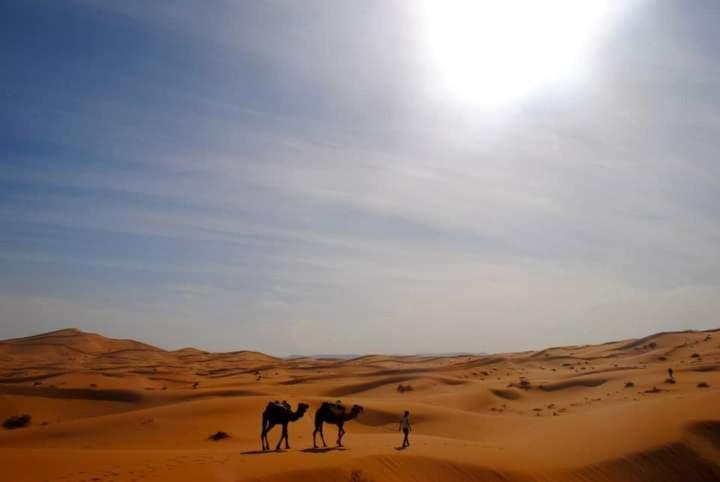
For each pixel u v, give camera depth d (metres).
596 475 27.69
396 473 23.47
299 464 22.92
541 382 84.44
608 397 66.62
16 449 31.62
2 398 71.06
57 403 72.88
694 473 28.64
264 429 28.86
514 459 27.91
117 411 70.44
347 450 27.39
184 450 31.47
